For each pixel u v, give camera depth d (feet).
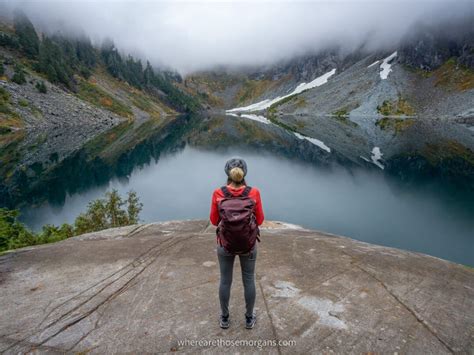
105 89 469.98
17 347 13.24
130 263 21.49
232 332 13.92
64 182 111.45
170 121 456.86
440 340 13.64
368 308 15.89
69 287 18.30
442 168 118.62
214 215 12.78
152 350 12.92
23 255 23.24
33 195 94.84
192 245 24.98
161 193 95.14
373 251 24.02
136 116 443.73
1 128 230.07
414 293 17.49
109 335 13.92
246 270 13.24
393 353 12.74
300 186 98.58
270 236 28.40
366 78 536.83
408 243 53.78
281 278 19.10
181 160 156.46
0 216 37.58
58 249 24.29
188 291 17.60
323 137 239.09
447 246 52.19
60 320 15.07
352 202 79.71
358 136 238.07
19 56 371.76
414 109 398.83
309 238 27.50
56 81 365.40
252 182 104.53
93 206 51.29
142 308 15.97
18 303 16.69
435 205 75.41
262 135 271.49
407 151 160.15
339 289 17.80
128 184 108.06
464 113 340.39
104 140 223.92
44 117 282.97
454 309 16.03
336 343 13.25
